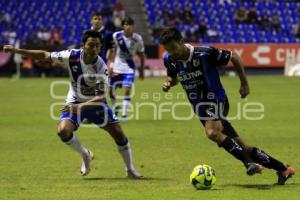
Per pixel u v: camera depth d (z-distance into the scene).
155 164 27.02
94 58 22.53
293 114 48.19
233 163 27.06
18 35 104.44
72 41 103.94
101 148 32.09
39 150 31.41
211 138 21.16
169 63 21.83
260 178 23.56
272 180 23.11
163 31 20.92
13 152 30.73
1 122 44.28
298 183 22.47
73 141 23.20
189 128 40.25
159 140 34.69
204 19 110.50
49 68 94.56
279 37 109.31
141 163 27.31
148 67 95.06
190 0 112.75
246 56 98.81
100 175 24.58
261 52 98.62
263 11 113.50
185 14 106.69
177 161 27.81
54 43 95.19
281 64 98.75
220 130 21.23
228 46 98.81
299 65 97.94
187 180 23.28
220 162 27.39
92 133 38.25
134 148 31.75
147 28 108.06
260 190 21.09
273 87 74.38
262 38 108.75
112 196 20.28
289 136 36.41
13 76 94.69
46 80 88.31
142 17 109.50
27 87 76.81
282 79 88.38
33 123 43.66
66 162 27.73
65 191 21.20
